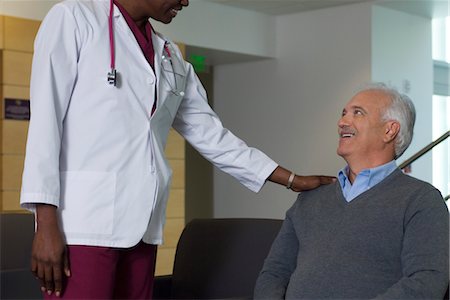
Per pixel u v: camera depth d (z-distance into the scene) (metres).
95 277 2.11
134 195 2.15
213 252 2.75
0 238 3.12
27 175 2.01
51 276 2.05
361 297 2.20
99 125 2.11
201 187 8.92
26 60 5.62
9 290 2.76
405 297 2.07
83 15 2.12
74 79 2.11
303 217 2.43
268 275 2.44
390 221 2.21
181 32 6.92
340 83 7.39
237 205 8.32
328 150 7.47
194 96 2.56
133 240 2.15
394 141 2.38
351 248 2.24
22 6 5.60
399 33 7.45
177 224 6.77
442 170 8.01
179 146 6.82
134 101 2.17
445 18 7.86
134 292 2.29
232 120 8.34
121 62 2.16
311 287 2.27
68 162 2.12
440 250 2.12
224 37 7.37
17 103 5.56
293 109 7.80
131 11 2.24
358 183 2.34
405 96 2.42
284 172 2.54
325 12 7.52
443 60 8.27
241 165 2.58
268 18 7.87
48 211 2.04
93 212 2.10
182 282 2.78
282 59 7.89
